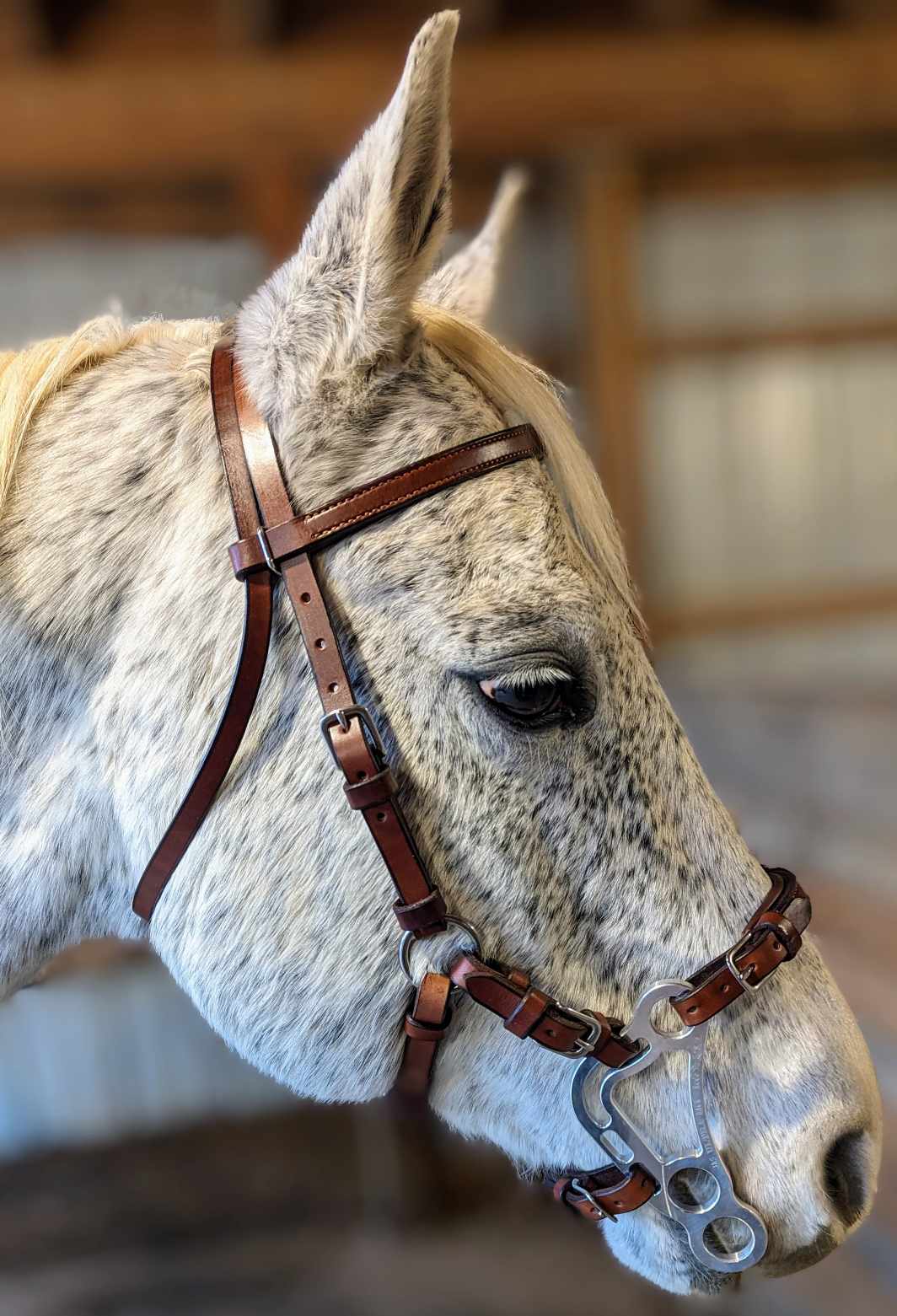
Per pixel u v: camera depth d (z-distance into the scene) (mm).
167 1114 3203
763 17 4031
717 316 4359
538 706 714
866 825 3047
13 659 779
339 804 738
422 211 687
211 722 747
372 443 719
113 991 3109
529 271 4062
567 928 747
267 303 740
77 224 3523
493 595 697
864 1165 805
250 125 3496
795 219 4355
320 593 708
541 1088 792
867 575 4695
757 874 807
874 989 2207
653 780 757
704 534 4520
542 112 3811
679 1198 785
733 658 4598
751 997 783
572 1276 2385
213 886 768
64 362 818
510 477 729
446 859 728
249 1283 2443
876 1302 1793
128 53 3516
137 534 769
